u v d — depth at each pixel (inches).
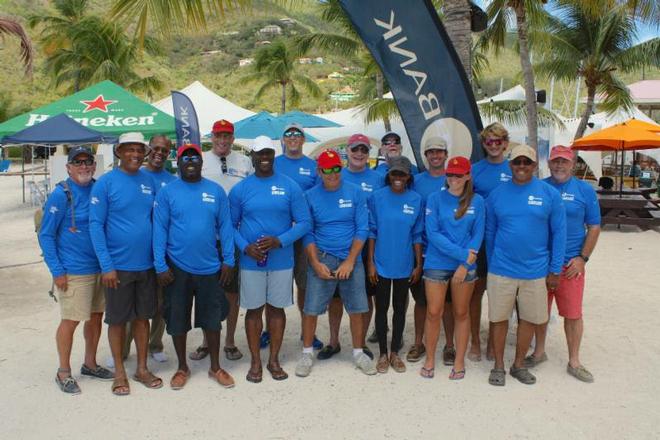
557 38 684.7
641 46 672.4
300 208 167.3
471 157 205.5
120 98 357.7
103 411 149.1
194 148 156.5
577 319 170.6
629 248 420.2
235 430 139.1
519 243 158.7
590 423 141.6
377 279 176.2
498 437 135.1
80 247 158.1
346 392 161.2
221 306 165.5
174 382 163.2
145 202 157.8
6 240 445.7
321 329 224.4
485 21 252.8
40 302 261.0
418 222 174.4
